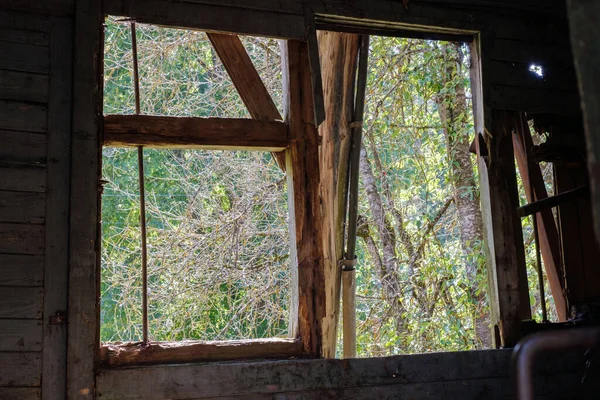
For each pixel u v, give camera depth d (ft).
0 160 10.36
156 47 25.99
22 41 10.73
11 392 9.89
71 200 10.53
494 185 13.23
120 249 25.39
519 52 13.69
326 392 11.21
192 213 25.75
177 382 10.55
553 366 12.56
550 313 25.50
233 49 13.06
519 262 13.14
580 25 2.23
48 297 10.28
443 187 27.73
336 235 15.96
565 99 13.88
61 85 10.84
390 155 27.84
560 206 14.20
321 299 11.69
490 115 13.33
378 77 26.20
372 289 28.14
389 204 27.35
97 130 10.89
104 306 26.71
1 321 10.01
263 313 24.99
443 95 25.04
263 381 10.93
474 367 12.10
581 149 14.08
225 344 11.17
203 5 11.69
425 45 25.26
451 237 28.58
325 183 15.38
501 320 12.81
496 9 13.62
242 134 11.73
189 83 26.76
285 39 12.21
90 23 11.03
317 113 12.07
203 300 24.20
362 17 12.62
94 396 10.18
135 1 11.33
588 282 14.01
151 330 24.77
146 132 11.19
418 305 25.59
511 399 12.18
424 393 11.71
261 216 26.02
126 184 27.45
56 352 10.18
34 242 10.35
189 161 26.63
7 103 10.53
